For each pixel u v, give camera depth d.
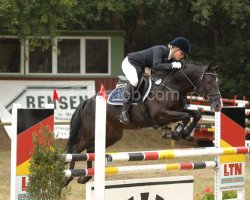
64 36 20.22
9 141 19.41
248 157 17.42
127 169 7.59
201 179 12.72
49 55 20.25
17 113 7.48
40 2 17.48
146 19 23.30
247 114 19.28
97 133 6.91
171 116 9.65
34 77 20.12
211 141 20.20
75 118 10.99
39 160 7.03
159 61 9.73
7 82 19.77
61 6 17.77
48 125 7.58
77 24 22.03
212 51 23.36
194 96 20.64
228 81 22.56
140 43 24.39
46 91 19.89
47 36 18.61
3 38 20.05
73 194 10.66
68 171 7.57
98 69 20.41
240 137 9.09
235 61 22.75
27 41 19.95
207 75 9.71
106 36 20.30
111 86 20.34
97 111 6.91
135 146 19.94
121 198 7.06
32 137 7.36
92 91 20.09
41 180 6.97
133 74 9.98
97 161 6.91
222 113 8.98
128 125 10.28
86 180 9.84
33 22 17.66
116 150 18.56
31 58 20.20
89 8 20.20
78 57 20.34
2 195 10.60
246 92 22.75
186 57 10.30
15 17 16.97
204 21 20.03
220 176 8.88
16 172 7.47
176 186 7.49
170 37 24.14
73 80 20.08
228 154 8.50
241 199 9.16
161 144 20.55
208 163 8.70
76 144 11.09
